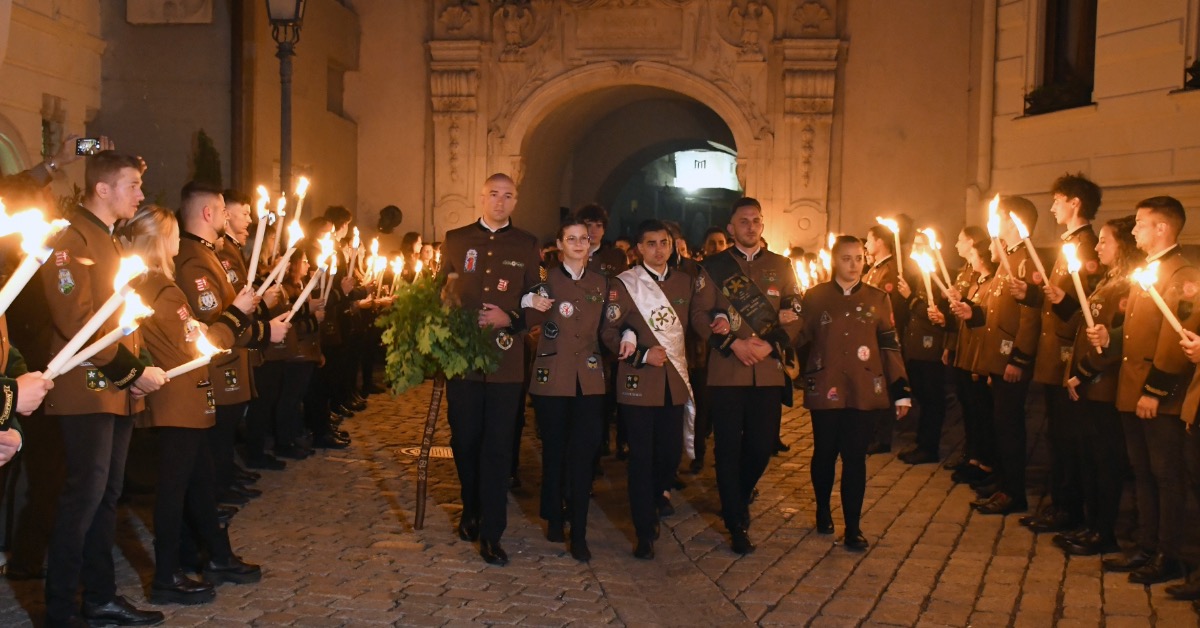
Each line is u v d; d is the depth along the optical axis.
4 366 4.10
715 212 26.03
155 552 5.38
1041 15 13.11
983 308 7.97
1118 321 6.21
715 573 6.20
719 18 16.80
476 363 6.15
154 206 5.19
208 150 12.38
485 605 5.44
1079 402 6.54
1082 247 6.96
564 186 21.41
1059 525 7.03
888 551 6.64
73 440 4.62
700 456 9.03
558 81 17.03
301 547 6.38
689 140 21.03
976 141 15.12
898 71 16.50
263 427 8.55
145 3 13.25
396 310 6.43
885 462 9.50
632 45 16.97
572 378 6.37
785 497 8.12
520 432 8.18
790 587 5.92
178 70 13.35
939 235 16.48
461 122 17.12
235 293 6.06
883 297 6.83
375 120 17.38
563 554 6.45
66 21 12.17
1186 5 10.28
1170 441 5.80
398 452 9.45
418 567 6.06
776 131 16.78
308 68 15.26
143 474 7.38
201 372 5.27
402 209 17.41
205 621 5.06
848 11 16.59
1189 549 6.42
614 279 6.52
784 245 16.78
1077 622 5.32
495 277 6.48
